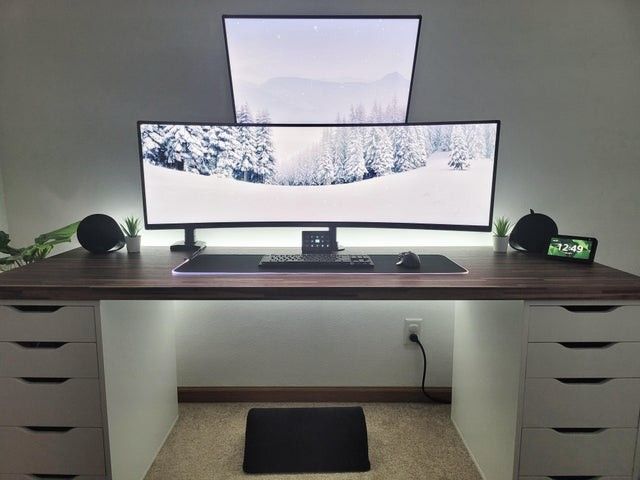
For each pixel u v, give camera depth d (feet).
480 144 5.48
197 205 5.75
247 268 5.08
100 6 6.04
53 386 4.58
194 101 6.24
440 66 6.15
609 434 4.66
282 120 6.25
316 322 6.77
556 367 4.54
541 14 6.06
